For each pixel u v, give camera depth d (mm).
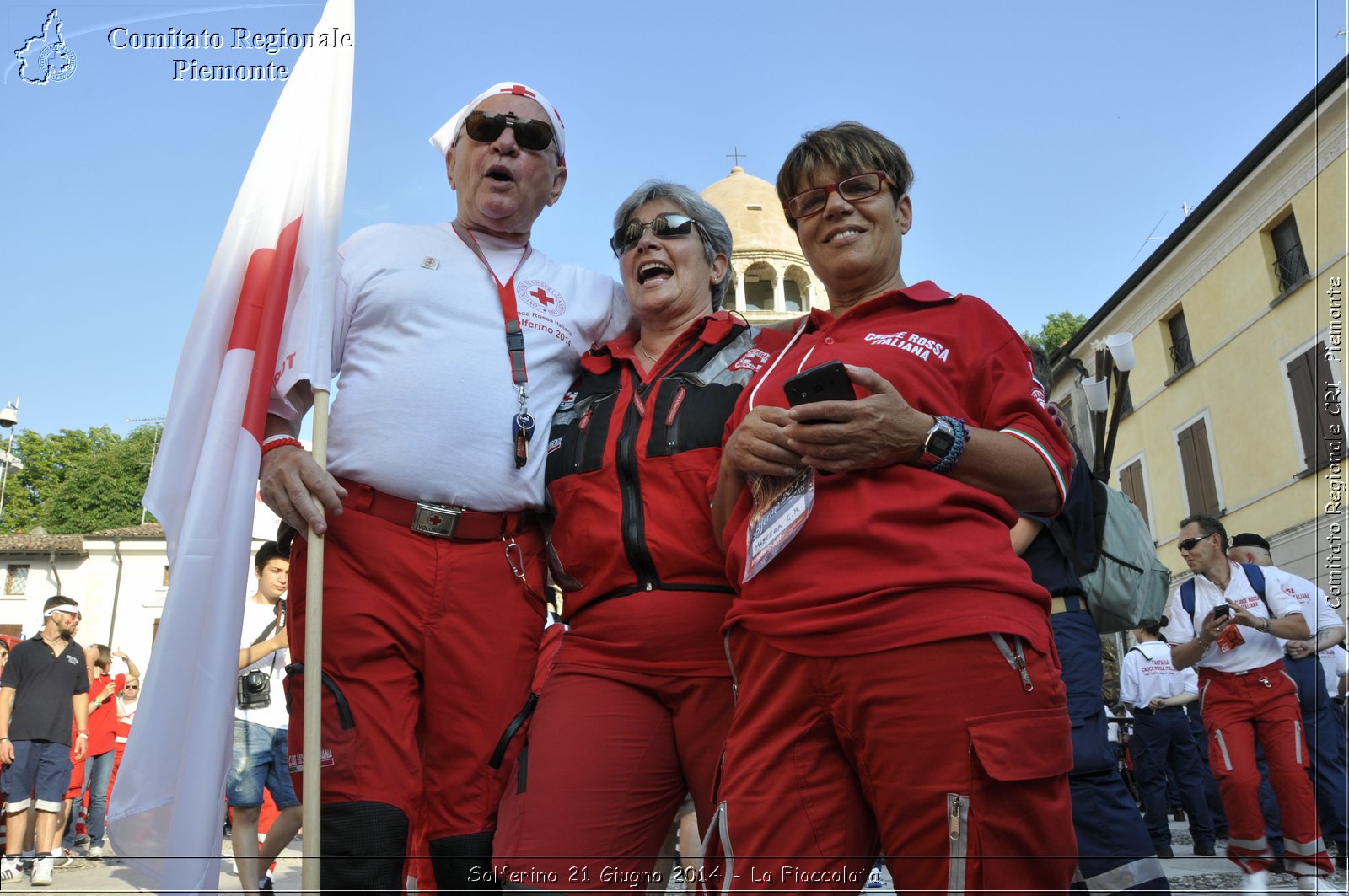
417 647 2770
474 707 2799
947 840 1955
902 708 1984
